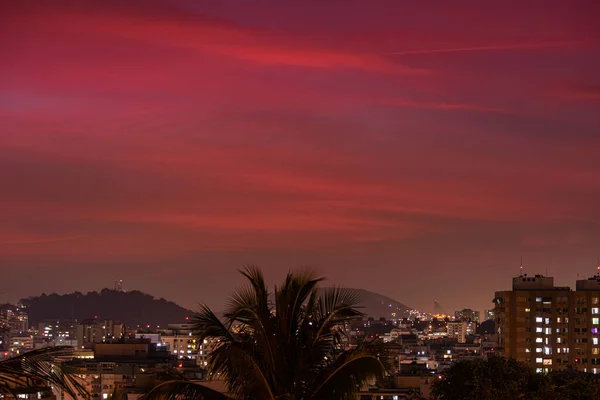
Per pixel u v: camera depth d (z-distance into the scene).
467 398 68.69
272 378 38.91
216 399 38.19
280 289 40.28
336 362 39.12
